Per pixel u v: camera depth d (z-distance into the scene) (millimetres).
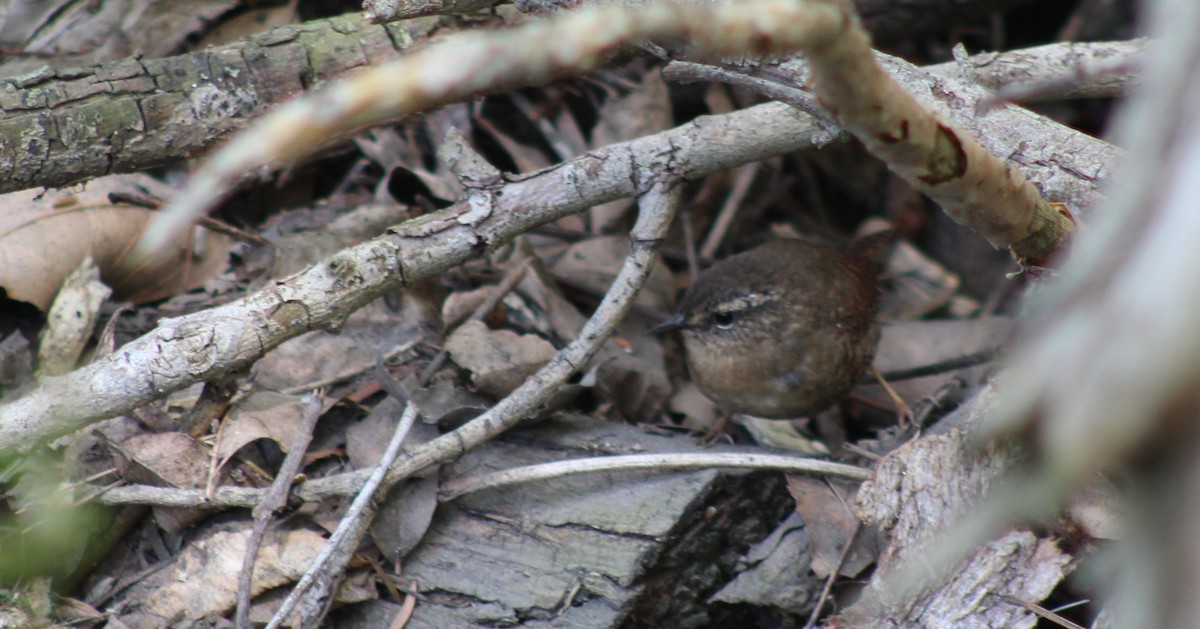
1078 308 1514
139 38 9812
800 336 8758
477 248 7246
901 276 12109
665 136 7723
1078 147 6312
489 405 7801
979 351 10430
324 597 6605
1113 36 11289
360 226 9250
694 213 11539
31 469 7066
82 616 6676
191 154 7824
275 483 6723
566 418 7848
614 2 6172
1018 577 5605
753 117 7902
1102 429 1419
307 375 8031
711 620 7250
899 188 12750
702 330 9055
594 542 6895
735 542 7324
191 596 6730
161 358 6516
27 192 8703
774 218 12328
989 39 11891
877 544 6906
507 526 7059
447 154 7324
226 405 7320
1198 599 1391
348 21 8266
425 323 8766
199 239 9234
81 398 6469
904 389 10258
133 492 6867
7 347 8062
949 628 5539
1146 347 1409
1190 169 1494
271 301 6695
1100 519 5633
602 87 11000
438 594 6828
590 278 10227
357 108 2240
